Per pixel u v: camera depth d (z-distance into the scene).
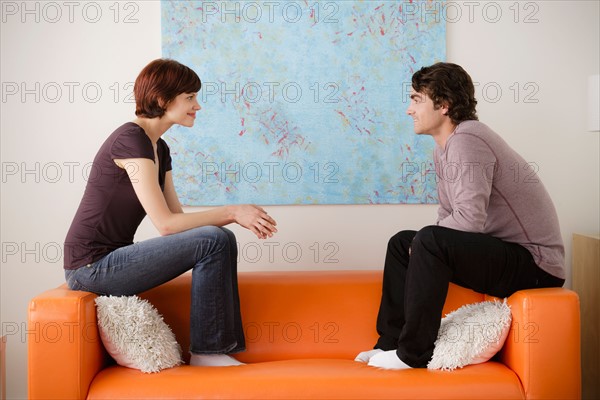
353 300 2.67
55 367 2.17
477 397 2.11
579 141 3.22
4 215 3.16
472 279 2.33
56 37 3.14
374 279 2.72
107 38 3.14
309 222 3.21
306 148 3.17
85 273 2.38
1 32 3.13
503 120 3.21
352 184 3.18
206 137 3.15
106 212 2.42
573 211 3.23
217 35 3.14
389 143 3.17
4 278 3.17
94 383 2.21
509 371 2.22
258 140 3.16
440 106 2.49
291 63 3.15
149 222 3.18
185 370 2.25
